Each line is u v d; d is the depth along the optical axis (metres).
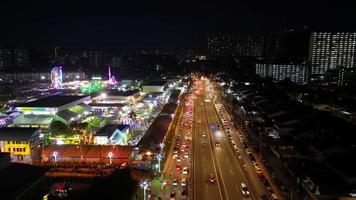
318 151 101.88
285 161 103.19
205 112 191.50
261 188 86.75
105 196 69.12
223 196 82.31
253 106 187.50
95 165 101.12
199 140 132.62
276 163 104.81
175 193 83.56
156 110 190.50
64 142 124.88
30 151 106.50
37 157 109.62
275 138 128.00
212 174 96.25
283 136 130.62
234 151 118.25
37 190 79.69
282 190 84.06
